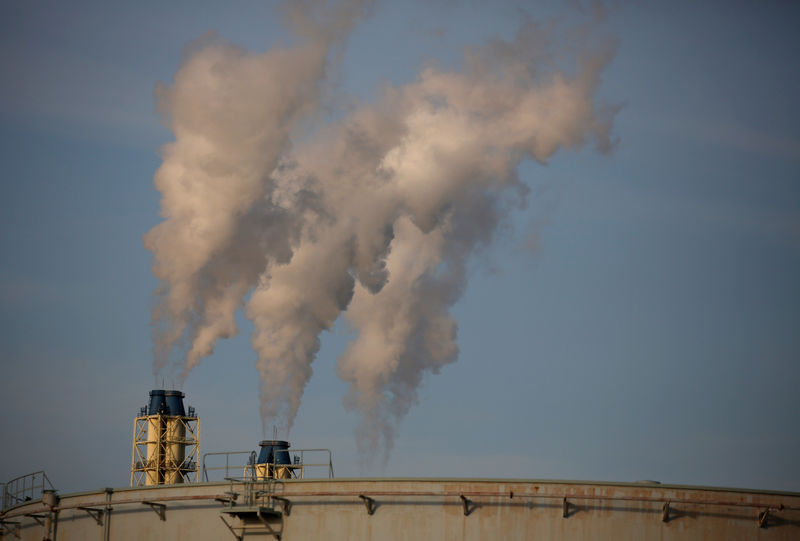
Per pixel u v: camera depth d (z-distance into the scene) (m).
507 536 118.25
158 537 128.62
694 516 118.25
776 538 118.00
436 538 119.25
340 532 121.56
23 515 138.62
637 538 117.62
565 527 118.00
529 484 119.50
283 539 123.12
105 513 132.12
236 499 125.88
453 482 120.50
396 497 121.31
